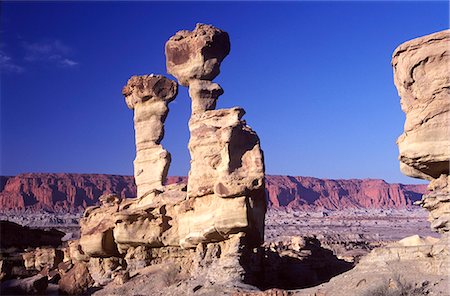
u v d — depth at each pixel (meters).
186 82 48.09
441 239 30.78
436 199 30.47
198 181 42.12
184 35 47.97
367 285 31.34
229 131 40.28
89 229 51.12
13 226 61.69
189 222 43.03
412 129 29.67
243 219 39.16
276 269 44.62
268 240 95.00
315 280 44.69
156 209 46.47
